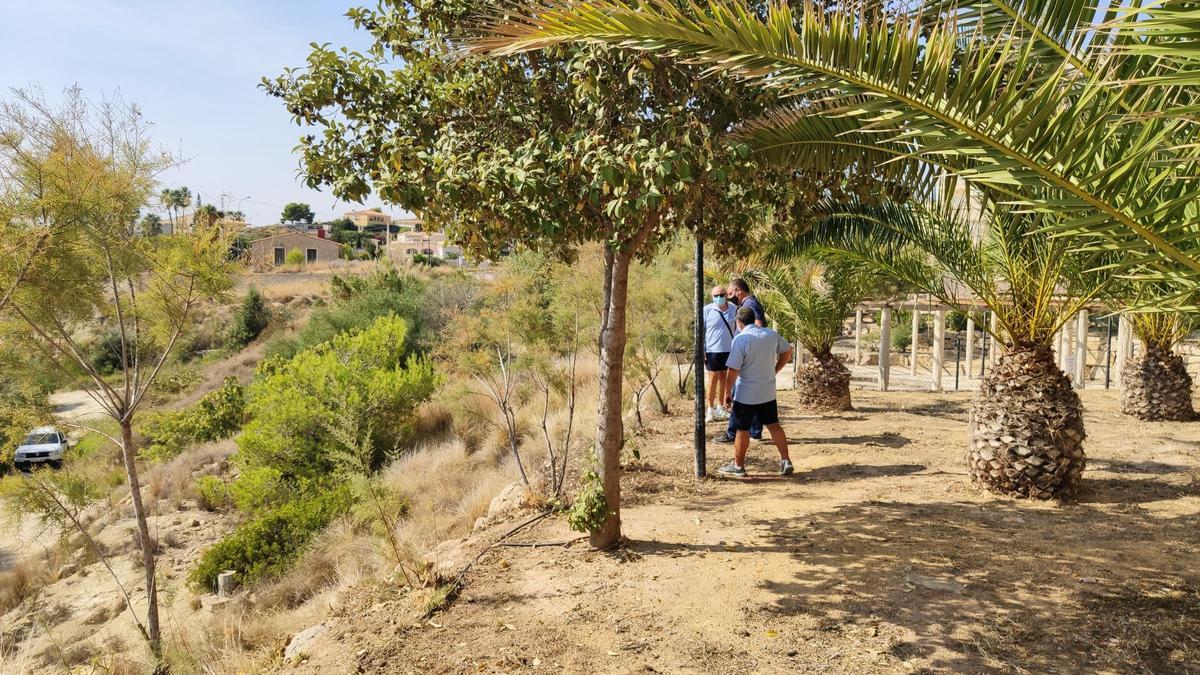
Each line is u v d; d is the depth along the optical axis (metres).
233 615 7.91
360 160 4.79
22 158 7.64
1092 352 18.47
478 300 20.23
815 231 7.85
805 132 4.25
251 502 12.92
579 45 4.20
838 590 4.41
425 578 5.01
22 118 7.68
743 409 7.12
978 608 4.07
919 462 7.73
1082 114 2.97
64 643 8.51
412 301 23.70
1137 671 3.33
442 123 4.85
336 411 13.44
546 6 3.36
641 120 4.50
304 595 8.25
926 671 3.44
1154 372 10.41
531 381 11.91
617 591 4.55
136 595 10.11
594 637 3.97
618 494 5.38
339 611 5.08
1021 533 5.31
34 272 7.83
